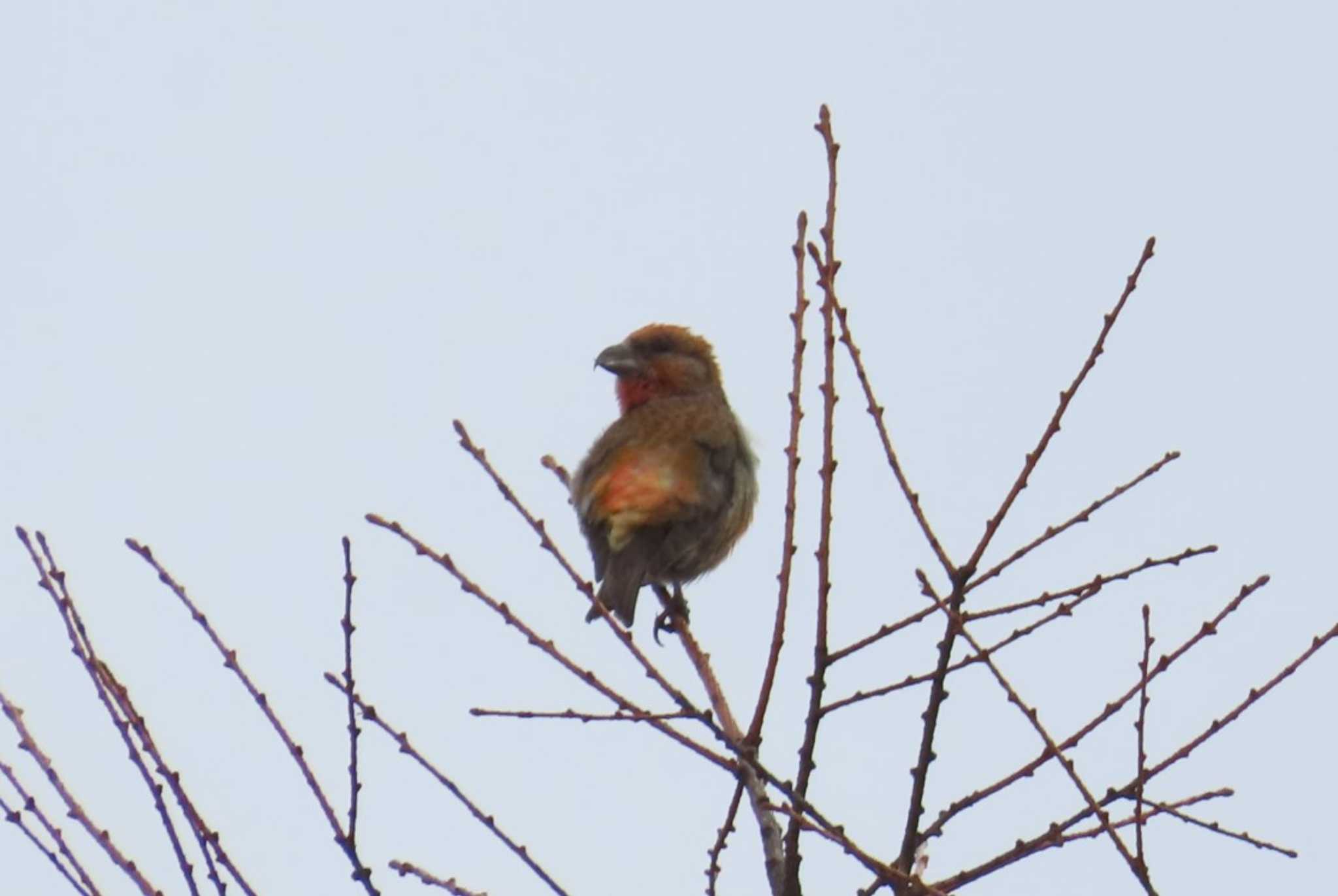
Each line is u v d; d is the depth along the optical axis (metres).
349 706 8.64
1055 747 8.14
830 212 8.77
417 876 8.75
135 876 8.47
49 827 8.56
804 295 9.02
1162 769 8.62
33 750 8.70
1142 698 8.59
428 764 8.69
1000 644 8.75
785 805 8.33
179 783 8.62
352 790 8.54
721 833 8.64
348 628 8.66
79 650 8.88
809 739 8.40
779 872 9.06
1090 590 8.70
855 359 8.66
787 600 8.70
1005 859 8.50
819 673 8.42
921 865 8.77
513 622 8.84
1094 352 8.76
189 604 8.98
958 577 8.46
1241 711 8.64
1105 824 8.05
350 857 8.52
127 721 8.75
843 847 8.16
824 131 8.85
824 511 8.55
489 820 8.69
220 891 8.43
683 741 8.56
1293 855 8.44
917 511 8.52
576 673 8.66
